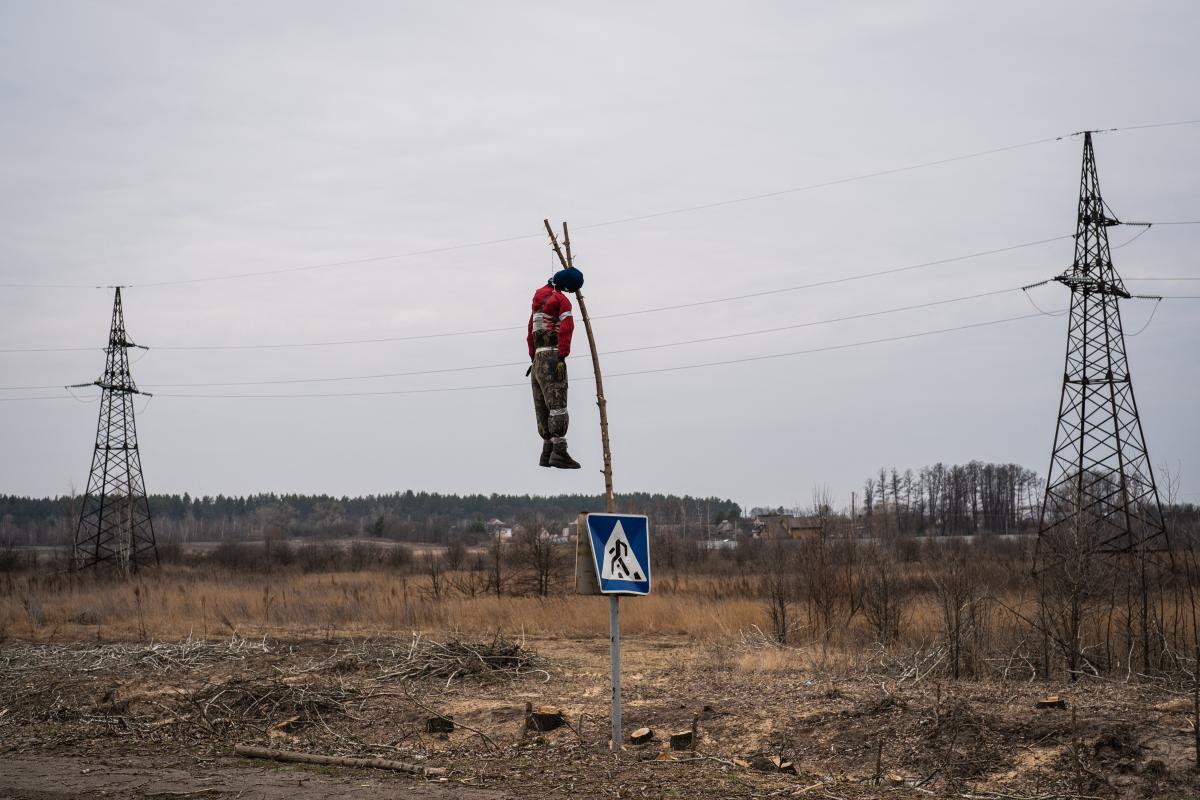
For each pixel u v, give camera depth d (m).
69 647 21.67
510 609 29.20
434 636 22.89
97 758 12.17
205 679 16.77
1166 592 18.55
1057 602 16.72
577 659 19.19
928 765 10.40
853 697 12.94
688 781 10.23
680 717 12.75
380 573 58.97
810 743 11.37
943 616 17.39
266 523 173.75
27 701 15.73
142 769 11.46
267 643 21.48
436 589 35.00
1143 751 10.03
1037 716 11.22
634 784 10.14
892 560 23.14
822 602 21.41
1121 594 17.59
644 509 99.19
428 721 12.98
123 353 55.09
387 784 10.49
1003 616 17.80
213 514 187.00
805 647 18.56
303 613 29.50
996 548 39.03
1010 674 15.57
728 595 32.09
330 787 10.36
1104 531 22.80
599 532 10.93
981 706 11.86
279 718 13.98
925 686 13.79
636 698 13.95
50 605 33.44
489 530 144.75
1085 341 39.25
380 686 15.71
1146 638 15.64
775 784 10.08
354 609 30.02
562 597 34.50
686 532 82.94
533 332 10.45
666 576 45.59
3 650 20.78
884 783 10.09
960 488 97.38
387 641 20.84
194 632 25.64
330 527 173.38
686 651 20.64
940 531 88.31
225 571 58.34
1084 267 39.41
